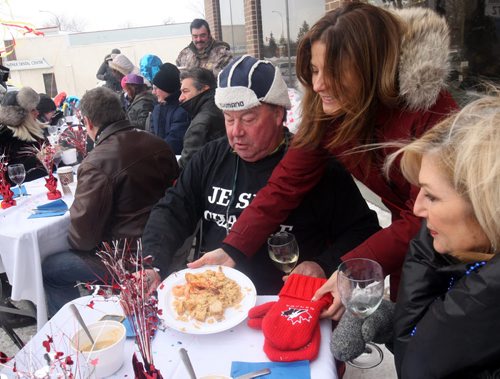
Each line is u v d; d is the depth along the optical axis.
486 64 2.52
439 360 0.79
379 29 1.20
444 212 0.81
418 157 0.89
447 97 1.27
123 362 1.06
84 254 2.29
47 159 2.75
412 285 0.95
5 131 3.42
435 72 1.17
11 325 2.57
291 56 5.50
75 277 2.32
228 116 1.65
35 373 0.88
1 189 2.64
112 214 2.28
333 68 1.25
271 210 1.56
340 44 1.22
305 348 1.06
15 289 2.28
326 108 1.38
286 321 1.12
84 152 3.59
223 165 1.81
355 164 1.43
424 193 0.86
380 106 1.31
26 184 3.15
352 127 1.31
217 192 1.80
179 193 1.86
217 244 1.82
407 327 0.95
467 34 2.62
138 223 2.29
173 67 4.01
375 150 1.35
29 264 2.28
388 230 1.33
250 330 1.17
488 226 0.72
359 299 1.03
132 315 0.93
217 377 0.92
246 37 7.16
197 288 1.30
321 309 1.19
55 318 1.25
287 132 1.79
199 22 5.47
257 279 1.69
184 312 1.22
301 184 1.56
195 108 3.47
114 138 2.29
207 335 1.15
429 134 0.88
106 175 2.19
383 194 1.49
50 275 2.35
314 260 1.55
